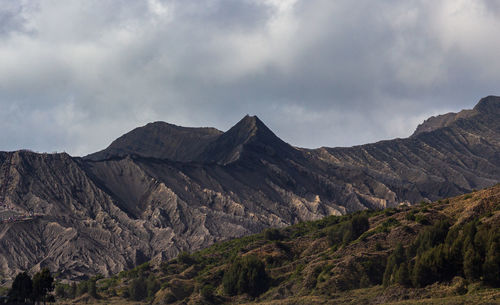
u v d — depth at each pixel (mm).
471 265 175625
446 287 178125
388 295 185625
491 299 162125
